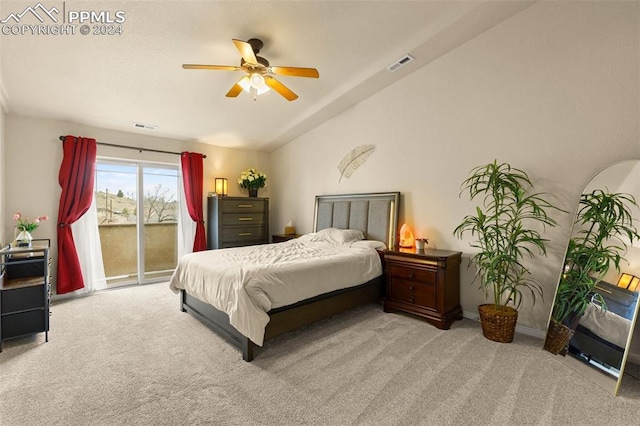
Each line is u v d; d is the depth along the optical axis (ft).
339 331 9.19
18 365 7.09
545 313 8.70
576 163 8.18
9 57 8.41
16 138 11.40
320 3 7.84
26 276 9.52
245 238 16.57
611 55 7.63
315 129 16.22
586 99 8.00
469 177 10.29
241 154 18.17
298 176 17.34
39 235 11.83
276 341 8.48
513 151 9.30
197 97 11.82
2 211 10.65
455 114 10.62
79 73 9.50
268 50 9.66
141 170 14.83
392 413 5.46
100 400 5.81
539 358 7.50
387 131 12.80
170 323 9.77
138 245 14.74
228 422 5.23
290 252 10.80
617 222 7.11
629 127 7.39
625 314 6.45
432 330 9.27
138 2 7.16
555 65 8.50
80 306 11.43
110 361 7.30
